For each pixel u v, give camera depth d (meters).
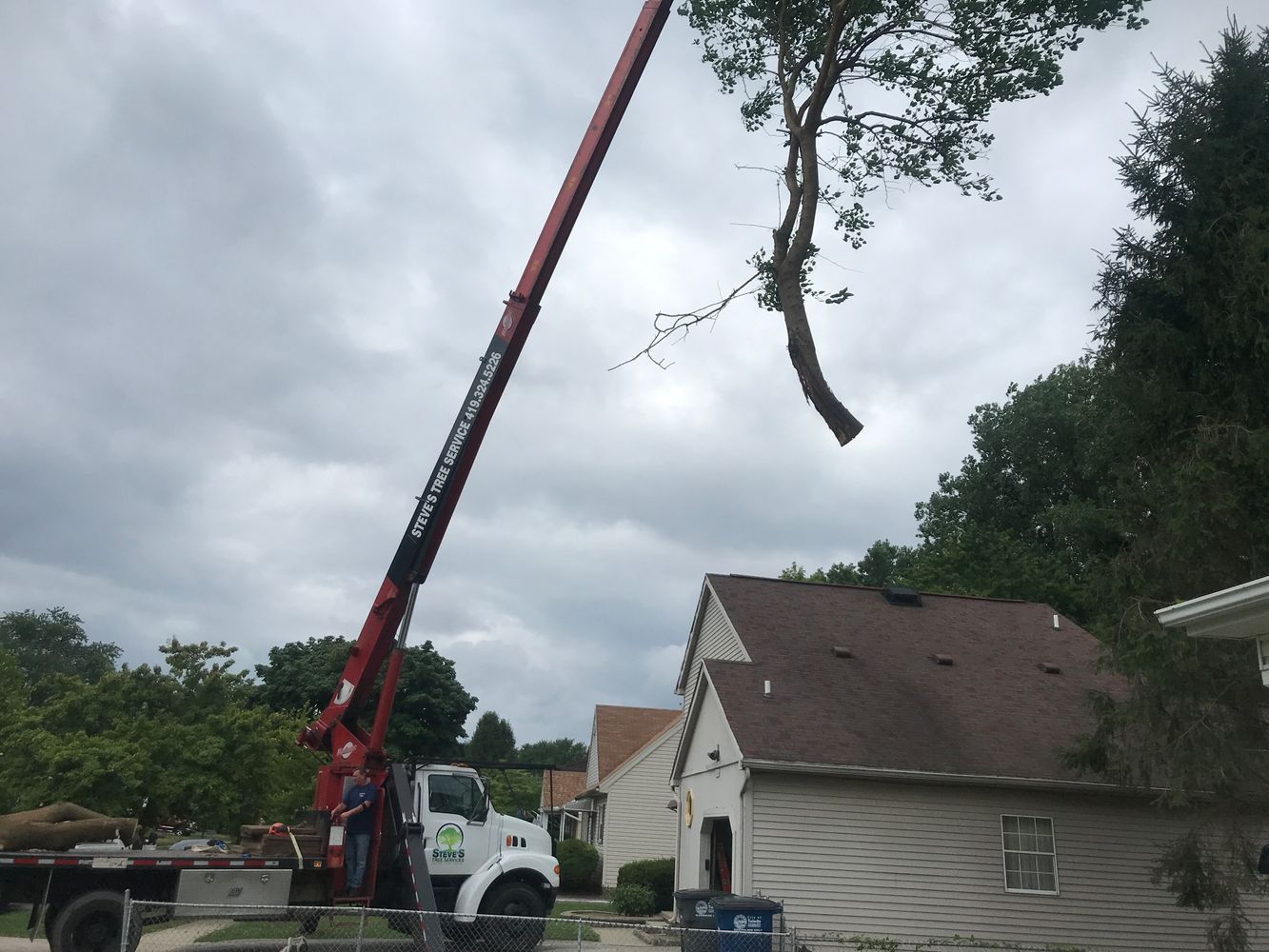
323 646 37.03
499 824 14.67
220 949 12.39
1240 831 12.60
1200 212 12.60
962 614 22.22
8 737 19.95
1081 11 10.08
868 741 16.59
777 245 10.22
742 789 16.03
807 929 15.33
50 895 11.91
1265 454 11.36
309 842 12.83
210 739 19.39
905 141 10.99
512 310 13.50
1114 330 13.41
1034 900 15.99
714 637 22.38
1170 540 12.33
